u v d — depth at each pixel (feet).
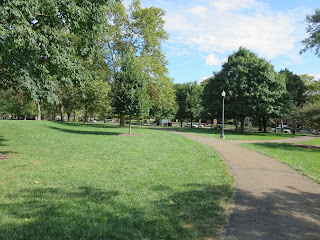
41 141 41.14
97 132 65.92
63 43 29.76
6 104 155.12
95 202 13.98
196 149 37.65
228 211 13.67
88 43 34.91
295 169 25.30
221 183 19.07
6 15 20.83
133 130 82.64
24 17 22.13
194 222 11.98
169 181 18.88
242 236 10.78
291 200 15.84
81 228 10.75
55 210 12.57
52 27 28.76
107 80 100.53
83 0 29.14
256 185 19.10
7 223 10.97
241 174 22.58
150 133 70.54
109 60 99.25
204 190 16.98
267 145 50.08
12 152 29.73
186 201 14.74
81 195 15.11
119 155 29.63
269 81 100.78
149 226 11.19
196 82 168.14
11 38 21.03
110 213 12.44
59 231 10.41
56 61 26.50
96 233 10.35
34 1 22.82
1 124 65.72
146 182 18.39
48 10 25.86
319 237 10.88
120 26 97.55
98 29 32.12
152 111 139.23
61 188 16.39
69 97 104.58
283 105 104.68
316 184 19.94
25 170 20.98
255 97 98.07
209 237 10.59
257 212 13.65
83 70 33.60
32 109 161.68
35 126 68.74
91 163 24.63
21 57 24.71
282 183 19.93
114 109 64.34
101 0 31.81
